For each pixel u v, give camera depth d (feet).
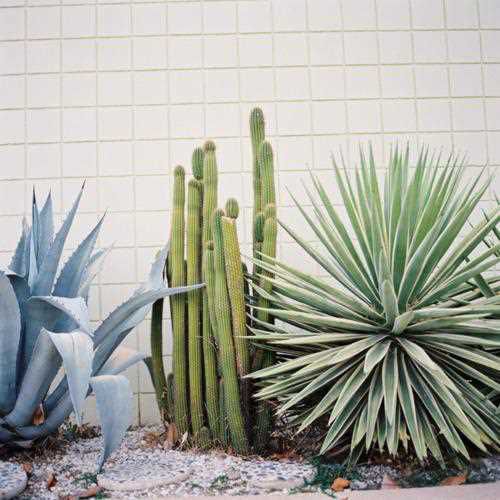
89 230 11.89
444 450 8.07
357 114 12.28
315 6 12.41
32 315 8.10
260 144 9.14
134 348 11.76
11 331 7.83
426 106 12.34
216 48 12.28
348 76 12.32
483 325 7.89
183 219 9.25
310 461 8.16
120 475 7.53
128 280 11.83
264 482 7.25
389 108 12.31
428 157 12.29
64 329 8.61
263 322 8.65
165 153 12.07
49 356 7.66
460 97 12.39
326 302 8.27
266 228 8.90
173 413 9.20
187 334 9.07
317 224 12.04
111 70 12.18
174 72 12.21
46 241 9.57
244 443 8.41
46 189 11.96
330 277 11.87
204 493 7.11
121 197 11.98
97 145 12.06
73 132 12.06
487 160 12.30
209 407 8.73
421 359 7.39
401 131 12.29
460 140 12.32
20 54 12.16
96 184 12.00
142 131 12.09
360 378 7.67
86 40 12.22
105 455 7.23
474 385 8.54
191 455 8.48
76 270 8.90
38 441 8.71
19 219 11.87
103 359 8.78
